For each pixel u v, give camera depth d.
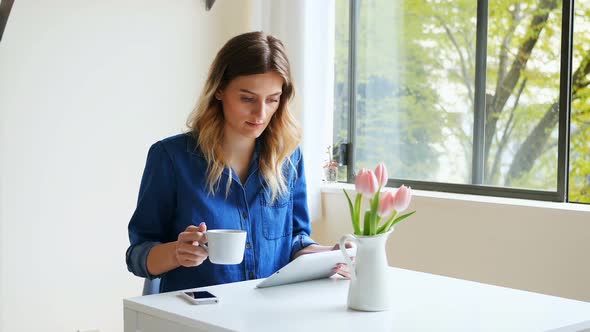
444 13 3.65
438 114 3.69
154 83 3.71
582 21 3.15
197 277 2.04
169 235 2.09
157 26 3.71
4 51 3.22
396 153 3.88
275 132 2.14
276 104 2.04
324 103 3.91
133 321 1.74
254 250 2.11
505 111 3.43
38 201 3.35
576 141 3.18
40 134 3.34
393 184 3.88
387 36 3.89
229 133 2.09
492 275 3.23
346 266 1.98
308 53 3.86
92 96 3.49
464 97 3.58
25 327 3.35
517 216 3.13
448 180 3.66
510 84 3.41
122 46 3.58
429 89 3.72
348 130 4.08
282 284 1.93
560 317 1.63
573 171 3.19
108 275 3.59
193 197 2.05
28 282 3.35
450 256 3.38
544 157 3.29
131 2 3.61
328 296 1.81
